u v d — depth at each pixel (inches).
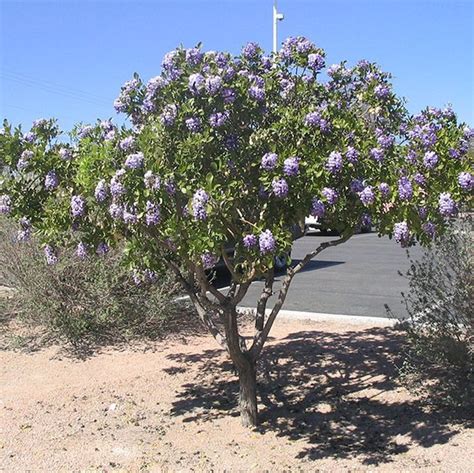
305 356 269.1
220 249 161.3
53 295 301.9
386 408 212.1
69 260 291.6
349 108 197.3
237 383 240.2
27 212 199.3
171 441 191.3
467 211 196.1
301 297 430.6
